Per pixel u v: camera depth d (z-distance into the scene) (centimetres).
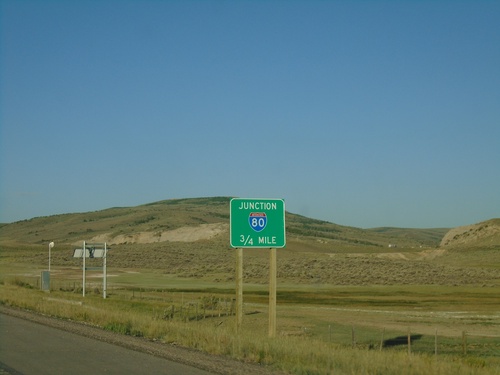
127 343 1814
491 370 1530
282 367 1400
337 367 1378
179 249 12138
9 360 1491
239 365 1445
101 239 17412
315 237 18625
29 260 10725
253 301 4759
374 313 3938
